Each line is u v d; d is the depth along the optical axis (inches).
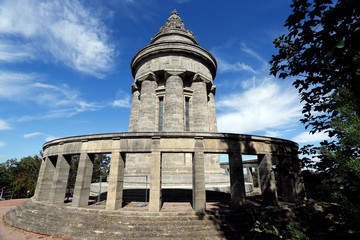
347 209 88.0
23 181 1531.7
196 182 462.9
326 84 148.1
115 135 519.2
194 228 383.6
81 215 442.6
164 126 890.7
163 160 800.9
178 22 1278.3
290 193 542.0
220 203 559.2
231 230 381.1
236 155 511.8
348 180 101.2
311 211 485.7
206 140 507.8
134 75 1206.3
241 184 485.4
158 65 975.6
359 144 97.7
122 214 430.3
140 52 1064.8
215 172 855.1
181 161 798.5
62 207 495.2
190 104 994.1
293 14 132.5
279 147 170.2
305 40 134.8
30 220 477.4
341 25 115.5
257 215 436.5
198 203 442.9
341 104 117.1
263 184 538.6
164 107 947.3
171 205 531.2
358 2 103.3
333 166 110.9
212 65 1122.7
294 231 107.5
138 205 523.2
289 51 156.9
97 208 465.4
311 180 124.3
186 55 1005.2
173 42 996.6
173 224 392.5
